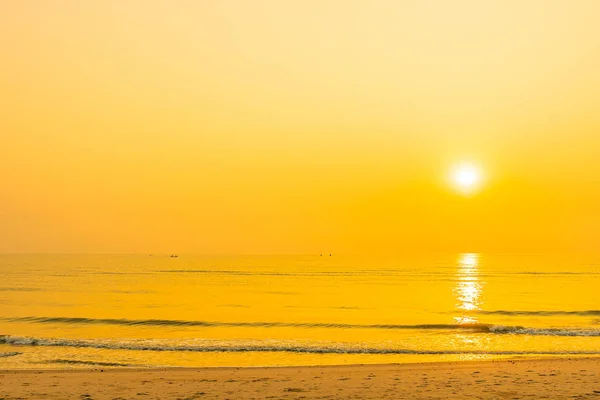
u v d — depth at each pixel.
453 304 65.75
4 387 16.88
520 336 35.62
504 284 104.50
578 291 87.12
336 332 39.66
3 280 113.44
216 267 197.62
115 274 141.62
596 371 19.41
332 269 180.62
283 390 15.99
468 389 15.79
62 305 63.62
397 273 152.00
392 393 15.33
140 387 16.73
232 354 28.14
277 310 58.66
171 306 62.78
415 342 32.81
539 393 15.00
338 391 15.73
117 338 34.81
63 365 25.02
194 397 15.02
